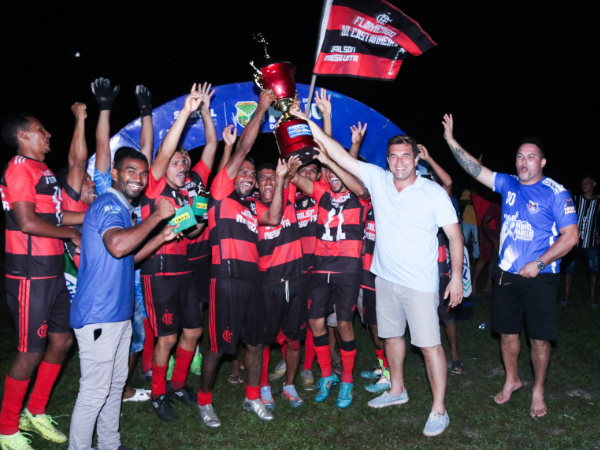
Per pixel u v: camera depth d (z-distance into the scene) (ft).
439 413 11.49
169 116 14.49
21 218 10.07
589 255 22.63
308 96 14.65
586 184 22.50
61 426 11.82
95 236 9.43
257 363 12.23
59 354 11.20
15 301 10.53
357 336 18.57
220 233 11.71
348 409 12.73
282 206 11.74
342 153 12.51
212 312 11.75
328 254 13.14
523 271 11.90
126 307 9.80
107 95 12.44
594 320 20.29
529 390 13.76
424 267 11.53
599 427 11.63
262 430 11.63
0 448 10.43
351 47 12.98
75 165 12.20
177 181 12.28
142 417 12.23
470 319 20.33
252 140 11.77
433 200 11.35
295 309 12.60
